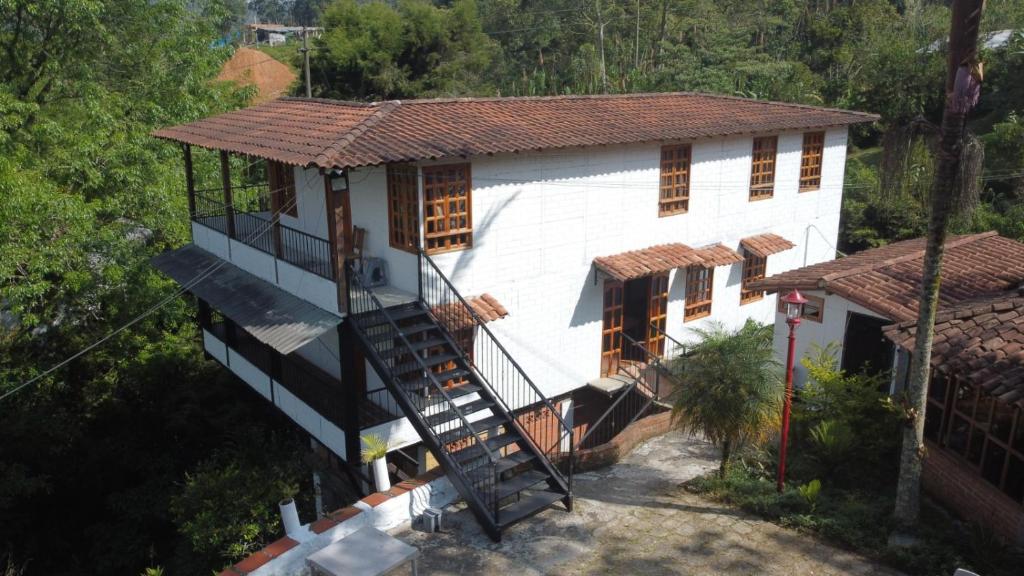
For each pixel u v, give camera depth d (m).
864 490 10.54
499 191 12.76
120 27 21.33
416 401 10.88
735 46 39.03
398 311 11.73
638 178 14.95
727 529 9.82
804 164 18.61
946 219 8.34
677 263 14.95
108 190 18.66
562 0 51.97
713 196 16.55
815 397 12.13
